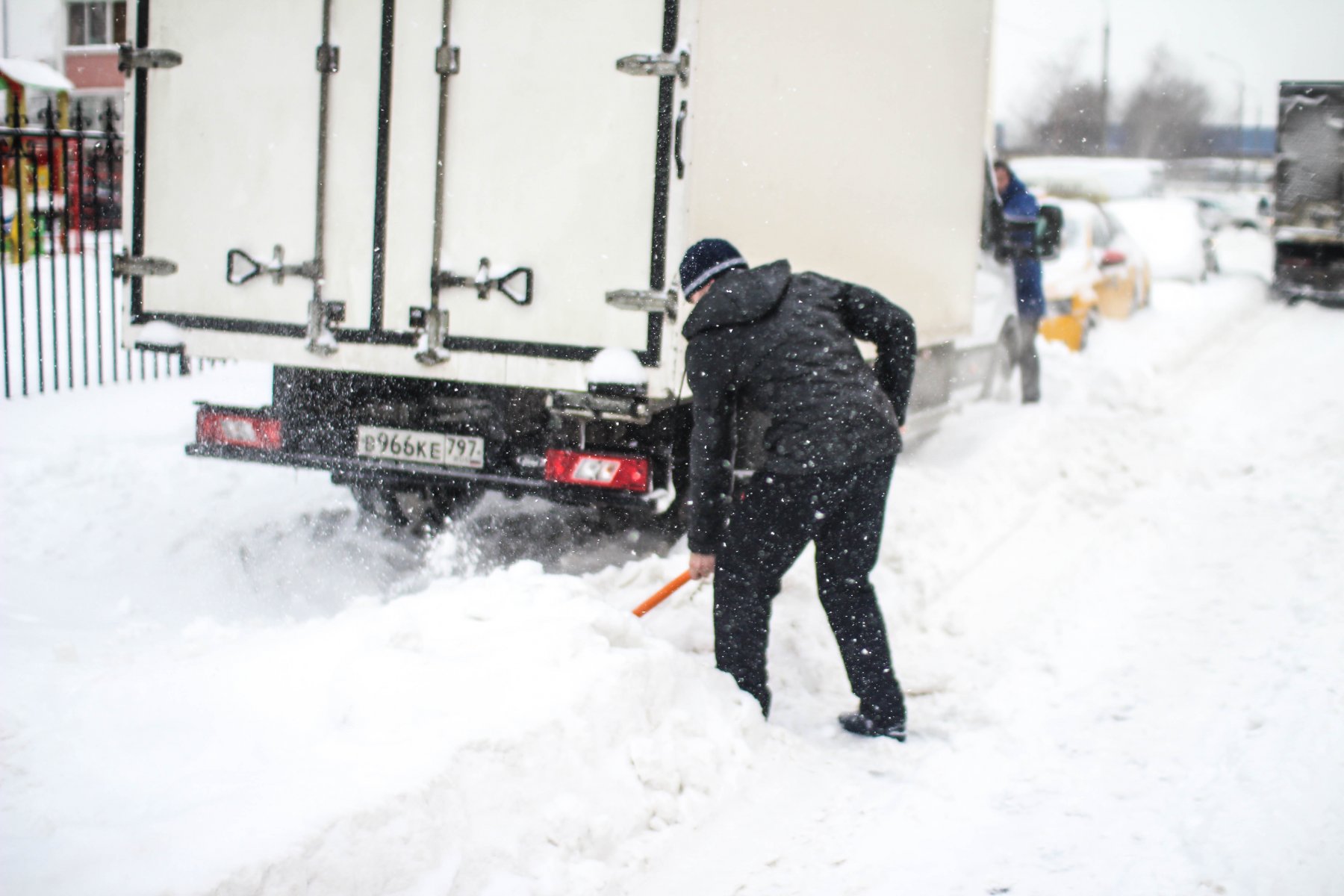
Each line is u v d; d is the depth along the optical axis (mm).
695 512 3760
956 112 7305
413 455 5328
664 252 4605
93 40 29859
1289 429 8953
